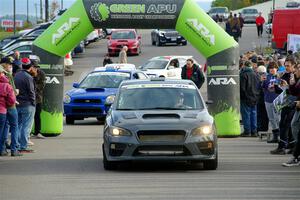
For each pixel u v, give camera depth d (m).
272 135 52.12
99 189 32.75
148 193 31.64
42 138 54.44
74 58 146.25
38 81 52.94
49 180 35.41
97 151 47.00
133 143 36.72
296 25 130.25
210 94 54.97
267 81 51.06
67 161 42.28
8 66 44.25
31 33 134.75
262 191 32.09
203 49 54.28
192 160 37.25
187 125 37.03
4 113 43.34
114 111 39.31
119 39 149.38
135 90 40.84
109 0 53.28
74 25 53.69
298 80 39.62
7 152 45.69
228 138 54.81
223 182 34.50
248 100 54.97
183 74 63.03
